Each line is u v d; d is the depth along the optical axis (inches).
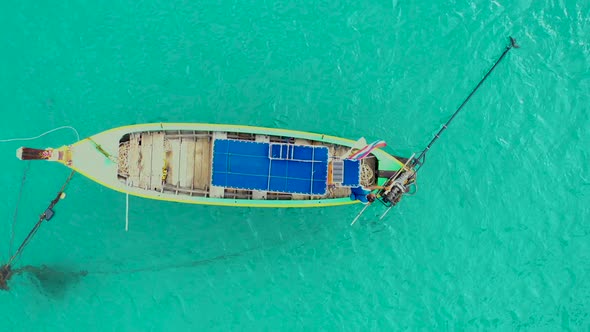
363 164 649.6
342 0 740.0
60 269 738.2
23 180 737.0
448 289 727.7
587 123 727.1
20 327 745.6
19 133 743.7
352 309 730.8
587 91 725.9
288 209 722.2
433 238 727.1
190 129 634.2
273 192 650.8
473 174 727.1
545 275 727.1
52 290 740.7
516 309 727.1
